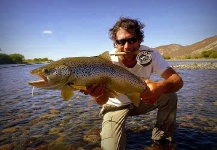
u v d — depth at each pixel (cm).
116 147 106
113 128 111
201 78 426
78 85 91
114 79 96
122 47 110
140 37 114
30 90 309
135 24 109
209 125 146
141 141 126
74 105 210
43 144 121
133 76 101
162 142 125
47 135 134
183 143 123
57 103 221
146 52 111
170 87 104
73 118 167
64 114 179
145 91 99
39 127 148
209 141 124
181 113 175
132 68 117
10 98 250
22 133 138
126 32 108
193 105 199
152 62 117
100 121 159
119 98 120
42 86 88
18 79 462
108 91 99
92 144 121
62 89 91
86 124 152
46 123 156
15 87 340
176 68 768
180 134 134
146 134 136
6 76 536
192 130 139
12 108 201
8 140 127
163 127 125
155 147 119
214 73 536
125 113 118
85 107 202
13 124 155
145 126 148
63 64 89
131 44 109
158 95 100
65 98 91
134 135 134
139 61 110
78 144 121
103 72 94
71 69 89
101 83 94
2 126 151
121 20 112
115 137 108
